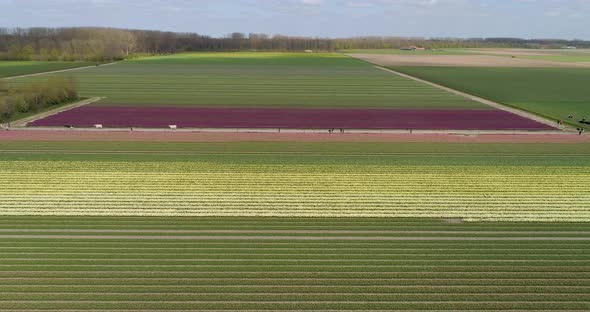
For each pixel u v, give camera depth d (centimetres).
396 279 2562
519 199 3653
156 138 5381
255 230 3120
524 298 2409
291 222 3247
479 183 3969
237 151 4875
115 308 2295
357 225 3216
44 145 4978
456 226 3209
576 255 2816
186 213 3366
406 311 2302
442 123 6300
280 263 2709
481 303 2366
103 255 2762
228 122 6269
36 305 2303
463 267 2683
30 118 6353
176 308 2305
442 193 3766
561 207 3512
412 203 3578
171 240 2962
